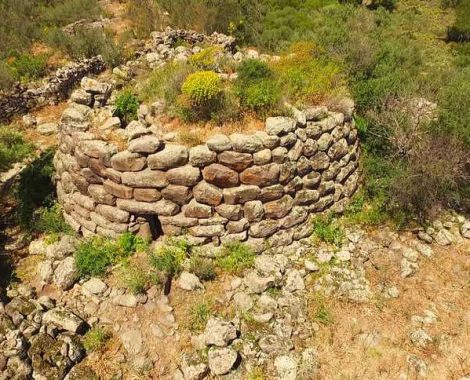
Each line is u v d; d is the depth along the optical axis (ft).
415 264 23.68
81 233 24.22
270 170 21.70
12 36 48.26
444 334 20.40
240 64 27.66
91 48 45.83
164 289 20.95
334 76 29.04
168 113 24.50
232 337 19.17
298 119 22.88
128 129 23.09
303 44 34.58
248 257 22.62
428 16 64.69
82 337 19.36
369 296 22.04
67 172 23.86
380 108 30.19
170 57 40.78
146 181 21.26
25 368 17.53
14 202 26.40
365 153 29.17
